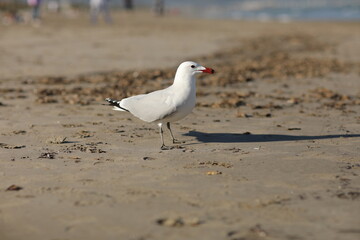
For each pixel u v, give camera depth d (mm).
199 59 27516
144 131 12391
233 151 10586
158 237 6426
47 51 29312
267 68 24531
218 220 6969
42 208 7391
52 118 13742
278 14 87500
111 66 24281
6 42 33094
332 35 43594
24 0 77000
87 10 81000
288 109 15320
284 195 7961
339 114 14656
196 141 11492
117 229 6672
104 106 15406
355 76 22203
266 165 9562
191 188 8273
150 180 8664
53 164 9578
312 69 24141
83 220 6965
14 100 16250
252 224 6836
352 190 8188
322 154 10352
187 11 96312
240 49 32750
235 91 18375
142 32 42719
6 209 7367
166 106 10711
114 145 11047
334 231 6609
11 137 11688
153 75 21469
